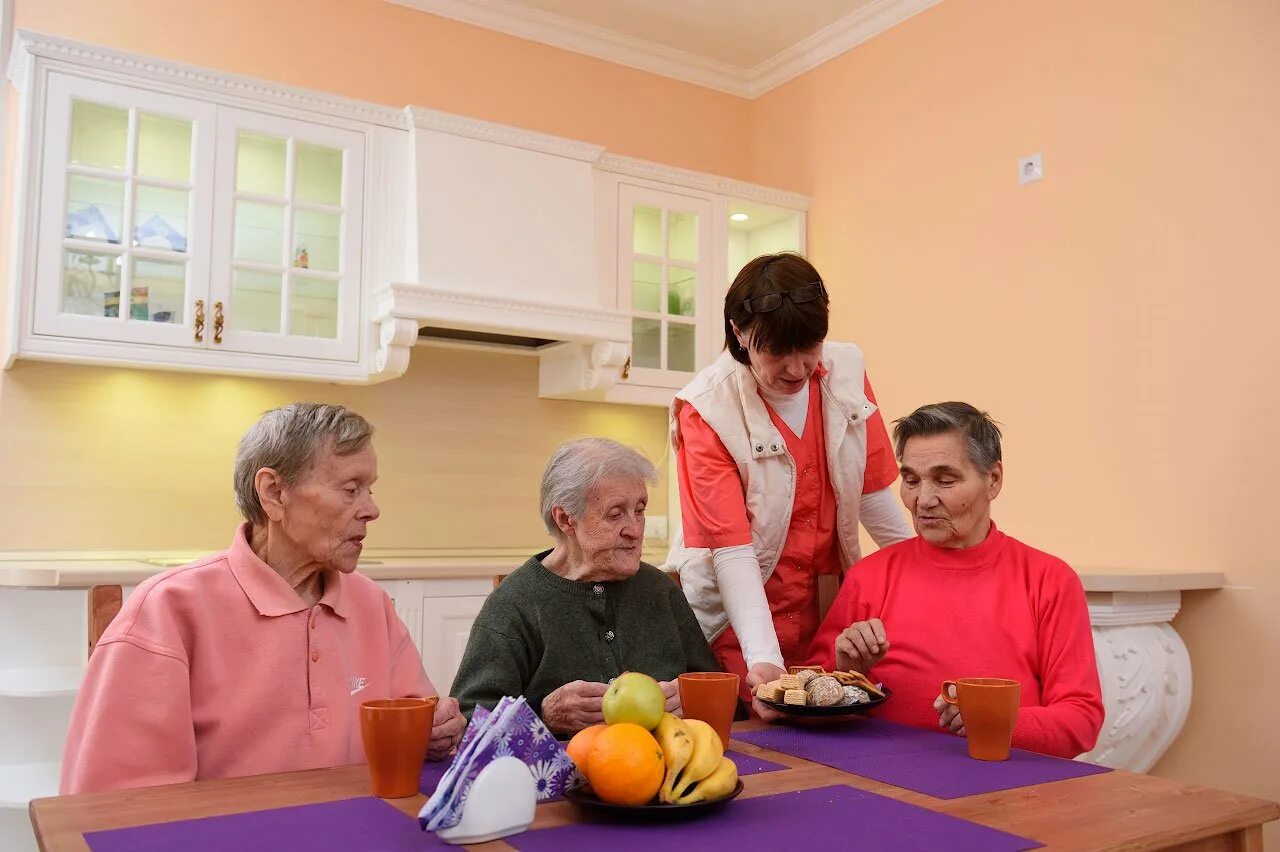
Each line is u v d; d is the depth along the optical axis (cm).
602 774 89
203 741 118
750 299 152
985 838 84
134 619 116
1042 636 143
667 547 372
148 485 295
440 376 342
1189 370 258
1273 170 243
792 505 171
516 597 146
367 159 299
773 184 404
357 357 295
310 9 324
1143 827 89
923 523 149
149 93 269
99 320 261
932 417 149
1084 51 289
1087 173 286
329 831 85
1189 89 262
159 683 113
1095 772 109
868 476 180
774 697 132
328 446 124
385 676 136
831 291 373
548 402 362
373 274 298
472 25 354
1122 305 275
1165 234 265
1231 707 244
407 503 333
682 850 81
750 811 93
